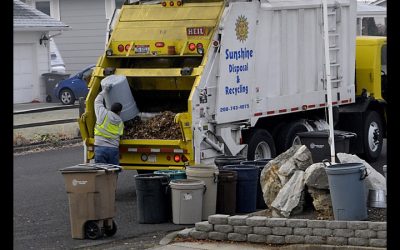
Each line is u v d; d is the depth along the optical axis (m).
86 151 27.08
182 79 26.80
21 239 20.80
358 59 33.50
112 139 25.86
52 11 76.62
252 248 18.91
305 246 18.47
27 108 58.12
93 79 27.45
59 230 21.94
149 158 26.30
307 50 30.03
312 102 30.38
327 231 18.38
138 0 28.48
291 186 20.59
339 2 31.20
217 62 26.27
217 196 22.78
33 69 65.25
